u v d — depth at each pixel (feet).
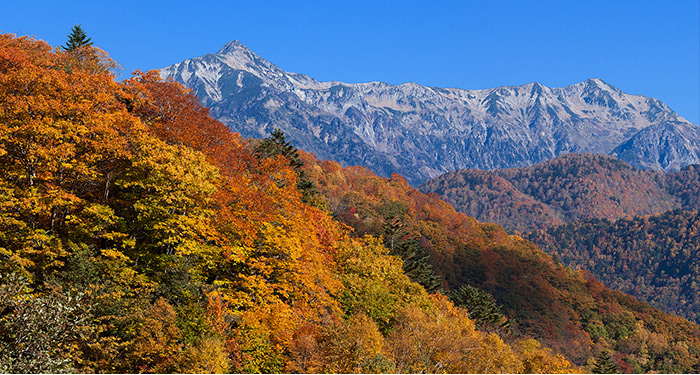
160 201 145.48
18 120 132.77
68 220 137.59
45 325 91.97
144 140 148.25
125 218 152.97
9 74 143.84
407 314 183.11
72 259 123.44
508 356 192.65
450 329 184.14
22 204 123.95
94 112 145.18
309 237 183.52
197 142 182.39
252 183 182.91
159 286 133.18
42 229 130.31
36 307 90.63
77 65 209.46
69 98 143.33
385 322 190.39
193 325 127.03
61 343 98.94
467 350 183.42
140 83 184.24
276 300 153.58
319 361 141.49
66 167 134.31
